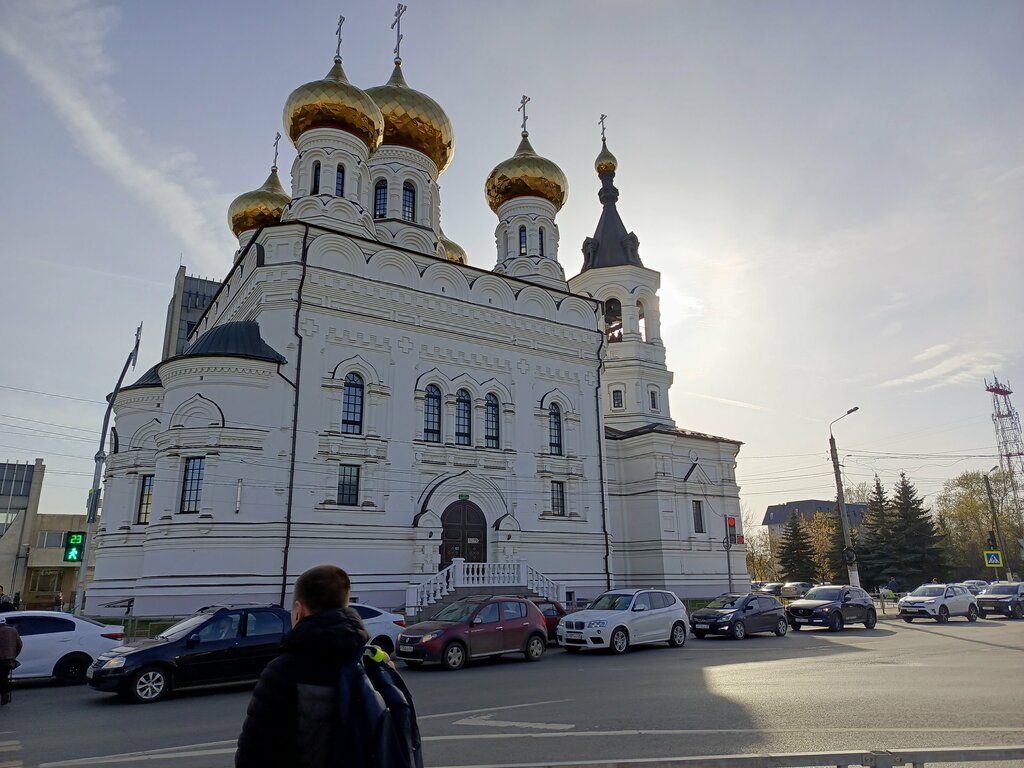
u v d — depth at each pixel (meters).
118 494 35.62
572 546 36.84
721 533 46.19
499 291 37.62
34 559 69.44
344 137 36.47
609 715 11.88
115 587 33.34
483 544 33.81
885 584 66.06
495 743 10.00
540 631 21.27
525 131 47.41
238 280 35.25
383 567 30.50
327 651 3.49
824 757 5.95
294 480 29.23
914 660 19.42
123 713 13.48
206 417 28.92
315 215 34.88
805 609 31.12
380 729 3.38
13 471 72.62
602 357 41.75
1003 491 84.81
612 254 51.09
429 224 41.44
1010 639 25.61
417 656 18.73
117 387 25.56
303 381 30.30
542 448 37.12
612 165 54.28
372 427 31.61
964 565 83.00
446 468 33.38
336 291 31.84
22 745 10.71
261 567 27.98
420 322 34.09
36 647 17.55
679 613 24.61
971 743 9.43
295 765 3.33
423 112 41.56
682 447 45.94
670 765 6.02
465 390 35.41
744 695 13.73
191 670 15.28
